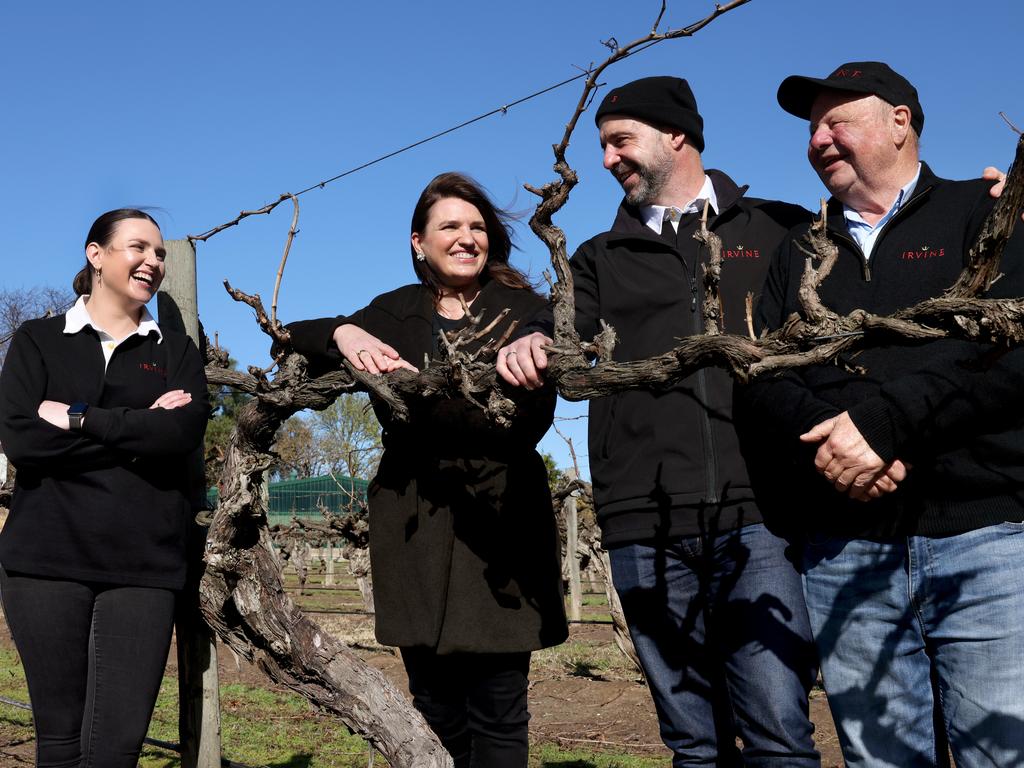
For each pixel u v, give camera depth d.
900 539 2.22
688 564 2.69
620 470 2.74
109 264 2.79
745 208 2.83
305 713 6.34
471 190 2.77
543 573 2.71
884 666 2.26
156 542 2.68
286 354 2.75
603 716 6.22
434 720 2.83
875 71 2.38
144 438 2.61
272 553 2.75
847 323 1.84
